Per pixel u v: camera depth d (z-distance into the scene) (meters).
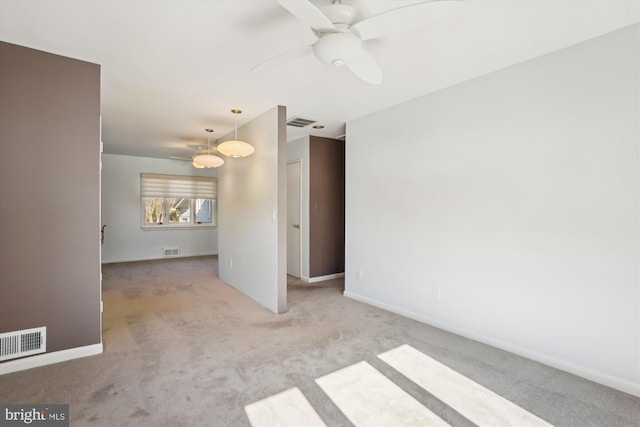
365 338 2.79
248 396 1.92
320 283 4.91
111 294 4.21
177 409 1.79
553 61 2.29
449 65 2.50
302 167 5.12
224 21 1.91
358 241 3.95
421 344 2.67
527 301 2.44
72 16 1.85
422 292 3.20
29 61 2.22
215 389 1.99
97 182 2.46
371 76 2.08
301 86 2.91
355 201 3.99
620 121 2.01
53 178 2.30
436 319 3.07
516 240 2.49
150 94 3.10
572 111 2.21
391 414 1.77
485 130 2.67
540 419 1.73
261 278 3.81
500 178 2.58
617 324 2.03
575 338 2.20
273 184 3.55
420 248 3.21
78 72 2.39
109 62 2.44
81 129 2.40
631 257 1.98
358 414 1.77
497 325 2.61
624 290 2.01
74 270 2.38
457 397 1.93
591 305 2.13
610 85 2.05
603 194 2.08
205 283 4.87
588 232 2.14
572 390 2.00
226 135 4.78
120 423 1.68
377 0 1.69
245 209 4.23
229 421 1.70
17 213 2.18
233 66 2.51
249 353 2.50
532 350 2.41
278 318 3.31
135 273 5.59
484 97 2.68
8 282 2.16
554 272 2.29
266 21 1.91
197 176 7.61
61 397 1.90
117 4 1.74
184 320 3.25
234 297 4.10
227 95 3.14
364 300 3.88
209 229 7.86
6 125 2.15
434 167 3.07
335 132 4.79
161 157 6.99
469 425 1.68
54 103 2.30
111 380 2.09
